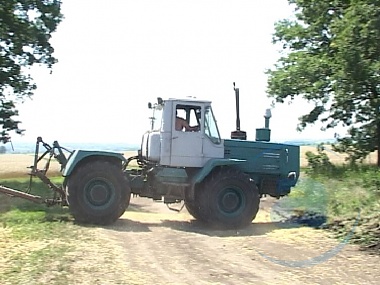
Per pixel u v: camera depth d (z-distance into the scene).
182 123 12.50
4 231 10.62
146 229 11.73
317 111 24.88
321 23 24.62
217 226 12.12
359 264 8.90
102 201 11.98
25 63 22.45
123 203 12.06
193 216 13.59
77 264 8.15
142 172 12.70
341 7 22.95
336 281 7.90
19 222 11.68
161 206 16.48
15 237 10.02
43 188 17.28
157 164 12.45
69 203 11.83
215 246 10.17
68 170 11.98
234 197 12.34
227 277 7.97
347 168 22.30
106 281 7.36
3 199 15.03
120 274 7.77
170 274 8.01
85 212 11.82
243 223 12.20
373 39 16.38
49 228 11.00
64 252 8.85
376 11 15.56
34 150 12.72
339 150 24.95
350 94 21.55
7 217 12.14
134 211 14.85
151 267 8.35
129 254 9.10
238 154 12.99
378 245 10.20
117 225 12.03
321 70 23.69
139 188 12.48
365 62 18.09
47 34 22.59
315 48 26.08
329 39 25.06
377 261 9.10
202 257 9.22
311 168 22.98
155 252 9.41
